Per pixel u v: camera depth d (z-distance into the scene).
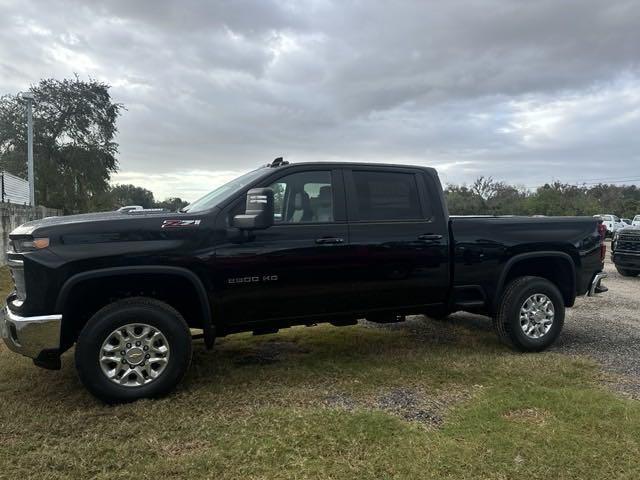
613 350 5.56
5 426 3.49
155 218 4.07
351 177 4.82
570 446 3.23
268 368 4.82
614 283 11.27
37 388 4.25
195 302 4.32
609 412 3.72
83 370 3.79
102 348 3.84
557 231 5.61
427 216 5.08
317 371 4.71
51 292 3.75
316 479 2.86
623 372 4.77
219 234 4.21
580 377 4.59
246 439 3.30
